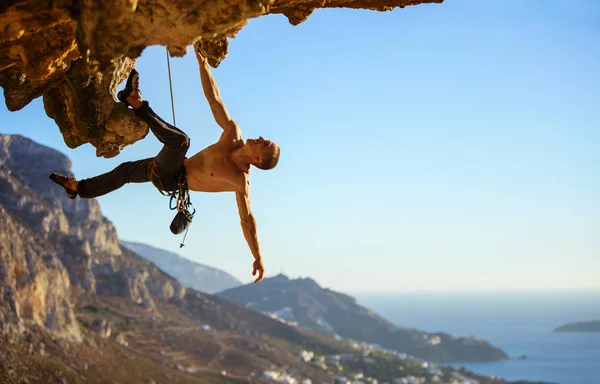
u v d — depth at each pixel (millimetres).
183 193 4754
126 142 5996
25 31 4477
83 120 5762
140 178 4867
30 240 86625
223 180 4703
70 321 81375
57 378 61156
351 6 6488
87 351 78312
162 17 3871
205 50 5480
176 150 4562
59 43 4922
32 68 5070
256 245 4770
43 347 67625
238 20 3965
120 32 3898
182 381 86875
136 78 4488
